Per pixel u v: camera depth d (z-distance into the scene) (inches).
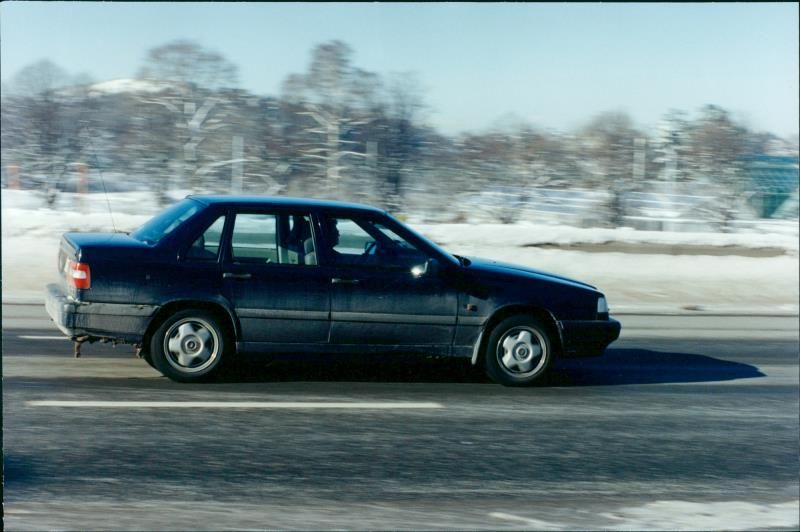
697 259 770.8
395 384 312.2
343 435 245.8
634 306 564.4
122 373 309.1
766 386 337.7
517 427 261.7
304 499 195.0
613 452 240.5
